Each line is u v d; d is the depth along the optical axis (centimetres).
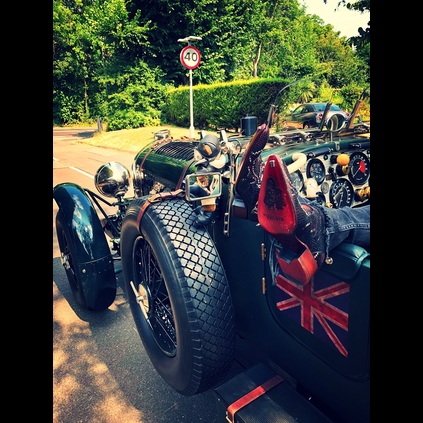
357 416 125
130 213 194
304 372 144
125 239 212
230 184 165
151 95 2036
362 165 215
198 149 163
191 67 1077
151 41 2083
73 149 1505
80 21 2967
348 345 119
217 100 1472
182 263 160
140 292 212
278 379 147
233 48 2212
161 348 197
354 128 217
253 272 161
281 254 123
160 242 166
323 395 138
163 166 272
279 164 104
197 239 166
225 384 147
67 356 244
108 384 217
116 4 1923
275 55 2634
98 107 3406
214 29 2078
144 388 214
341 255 114
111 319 285
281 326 149
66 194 270
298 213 108
